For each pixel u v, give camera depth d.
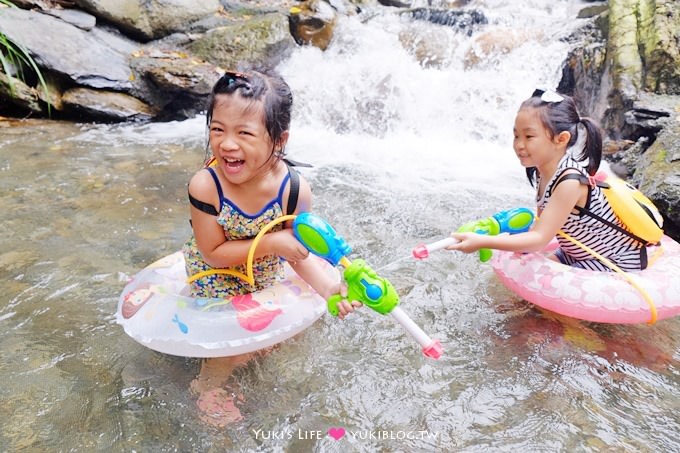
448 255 2.80
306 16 5.87
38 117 4.84
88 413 1.77
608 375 2.01
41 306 2.29
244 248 1.93
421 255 2.03
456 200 3.49
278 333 1.91
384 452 1.66
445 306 2.39
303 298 2.02
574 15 6.66
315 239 1.77
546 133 2.18
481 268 2.69
